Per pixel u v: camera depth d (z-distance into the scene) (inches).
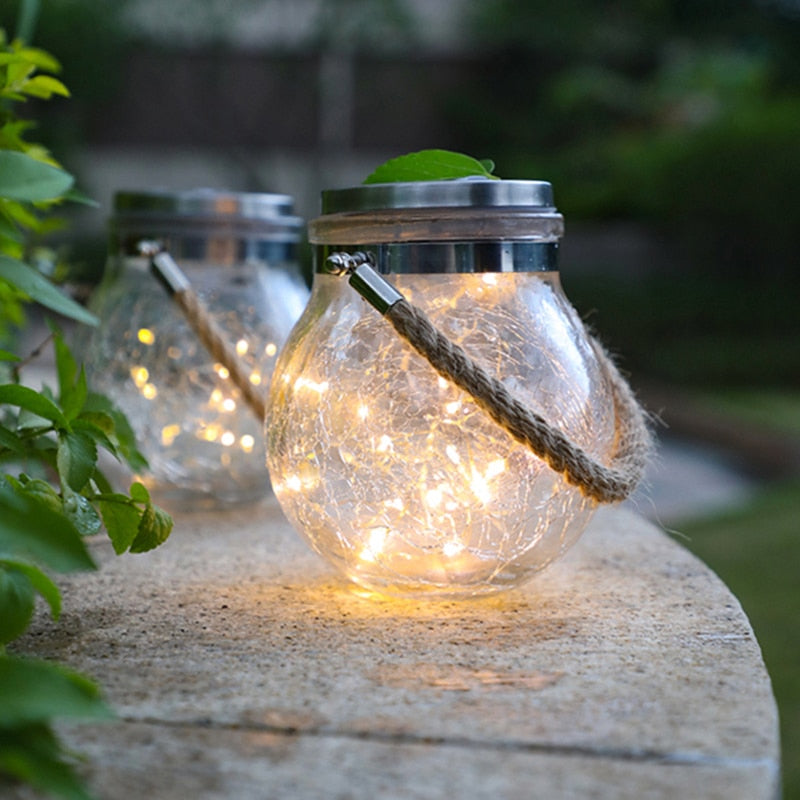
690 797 18.6
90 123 219.0
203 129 224.5
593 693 21.3
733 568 65.9
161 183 224.7
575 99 227.9
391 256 23.5
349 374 23.7
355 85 231.3
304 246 140.6
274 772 19.2
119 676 22.0
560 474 23.4
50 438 26.4
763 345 171.0
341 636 23.6
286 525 30.5
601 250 198.4
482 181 23.3
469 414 23.5
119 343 30.3
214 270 30.4
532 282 24.4
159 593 25.8
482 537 23.8
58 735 20.0
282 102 226.8
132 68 219.1
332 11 220.2
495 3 228.5
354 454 23.7
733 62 226.1
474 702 21.0
